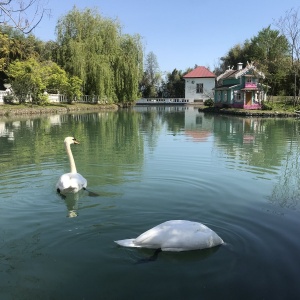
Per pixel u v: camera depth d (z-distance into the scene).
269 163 11.09
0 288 4.25
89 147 14.41
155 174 9.47
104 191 7.93
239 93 44.03
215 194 7.76
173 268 4.62
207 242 4.96
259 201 7.32
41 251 5.12
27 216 6.43
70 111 40.38
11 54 41.81
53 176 9.27
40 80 38.03
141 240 4.88
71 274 4.52
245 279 4.38
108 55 45.66
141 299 4.04
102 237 5.54
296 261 4.78
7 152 13.07
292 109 38.38
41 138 17.30
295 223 6.12
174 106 62.19
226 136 18.59
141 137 17.95
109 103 47.88
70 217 6.37
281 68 48.38
